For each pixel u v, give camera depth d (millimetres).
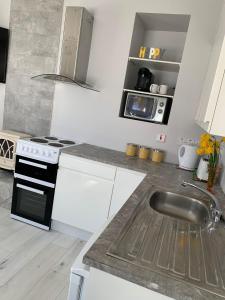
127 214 1263
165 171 2334
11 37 3107
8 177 3021
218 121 1180
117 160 2432
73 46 2578
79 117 2969
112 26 2689
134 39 2717
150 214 1312
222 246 1108
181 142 2641
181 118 2598
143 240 1056
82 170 2424
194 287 828
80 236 2613
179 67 2564
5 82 3215
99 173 2379
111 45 2725
